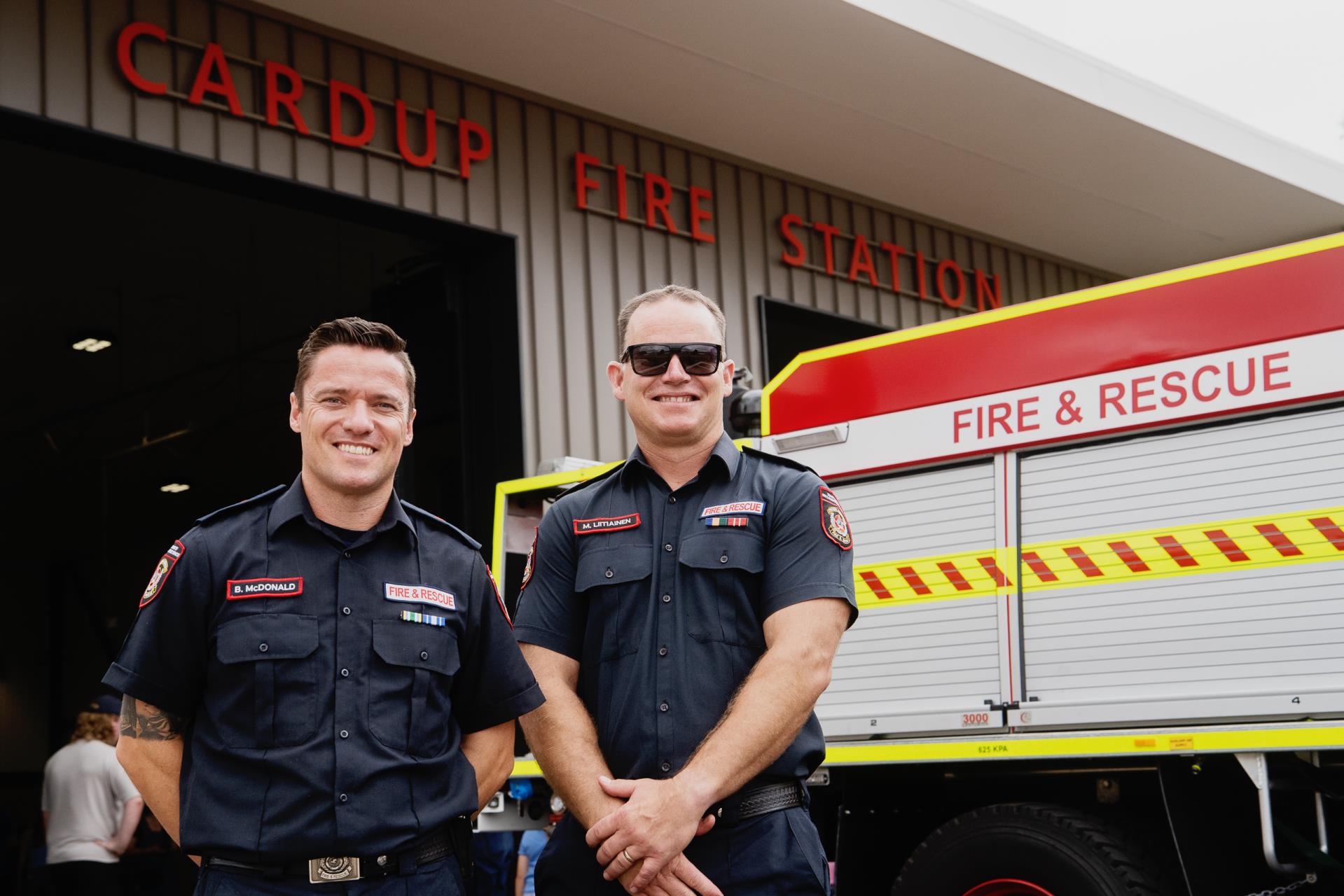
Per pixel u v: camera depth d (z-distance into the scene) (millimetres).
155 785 2680
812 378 5316
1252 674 4051
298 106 7922
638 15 8102
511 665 2912
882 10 8258
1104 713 4320
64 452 15312
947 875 4605
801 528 2982
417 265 9281
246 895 2549
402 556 2809
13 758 16469
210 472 16000
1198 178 10820
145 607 2680
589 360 9102
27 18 6980
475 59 8586
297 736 2604
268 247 9977
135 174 8602
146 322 11805
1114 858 4273
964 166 10508
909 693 4793
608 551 3053
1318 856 3996
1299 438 4082
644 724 2908
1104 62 9625
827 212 10828
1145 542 4340
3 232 9609
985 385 4781
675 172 9883
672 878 2715
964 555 4750
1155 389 4375
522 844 7547
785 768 2916
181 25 7500
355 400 2758
